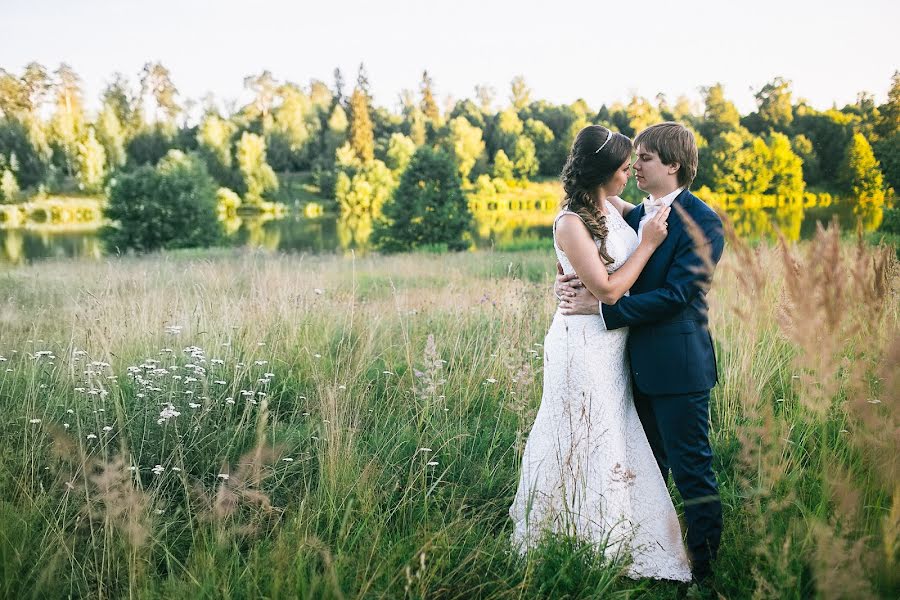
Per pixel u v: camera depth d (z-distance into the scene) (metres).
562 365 2.52
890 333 2.11
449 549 2.19
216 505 2.30
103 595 2.14
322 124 108.88
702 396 2.34
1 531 2.15
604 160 2.32
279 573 2.00
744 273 2.08
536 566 2.17
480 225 59.66
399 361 4.62
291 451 3.08
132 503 2.20
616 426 2.49
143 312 4.84
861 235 2.11
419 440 3.12
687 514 2.36
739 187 73.12
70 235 48.94
